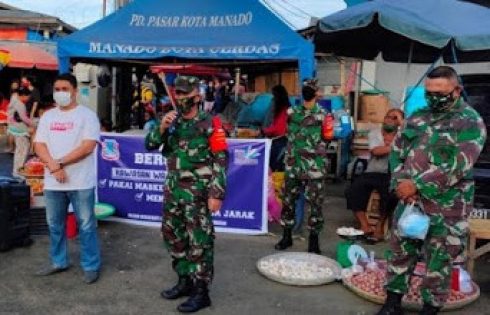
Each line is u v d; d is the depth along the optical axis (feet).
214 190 13.05
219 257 18.52
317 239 18.98
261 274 16.78
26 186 18.89
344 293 15.55
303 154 18.57
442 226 12.64
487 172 19.76
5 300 14.34
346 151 34.68
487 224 17.66
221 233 21.56
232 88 42.50
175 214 13.75
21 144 31.68
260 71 37.32
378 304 14.69
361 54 27.78
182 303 14.01
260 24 22.41
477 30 18.86
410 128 13.00
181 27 23.32
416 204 12.83
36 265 17.02
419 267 16.65
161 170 21.93
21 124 31.71
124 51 22.72
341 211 26.30
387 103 36.32
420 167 12.57
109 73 33.76
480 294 16.01
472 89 22.03
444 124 12.45
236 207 21.49
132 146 22.22
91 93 36.83
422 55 27.04
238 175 21.31
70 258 17.63
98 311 13.84
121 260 17.78
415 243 12.97
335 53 26.78
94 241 15.76
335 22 20.79
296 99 30.55
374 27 22.89
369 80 37.88
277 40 21.35
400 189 12.69
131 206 22.52
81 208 15.42
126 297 14.76
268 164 21.12
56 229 15.97
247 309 14.23
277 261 17.78
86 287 15.38
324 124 18.43
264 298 15.02
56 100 15.03
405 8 20.11
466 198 12.67
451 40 18.47
